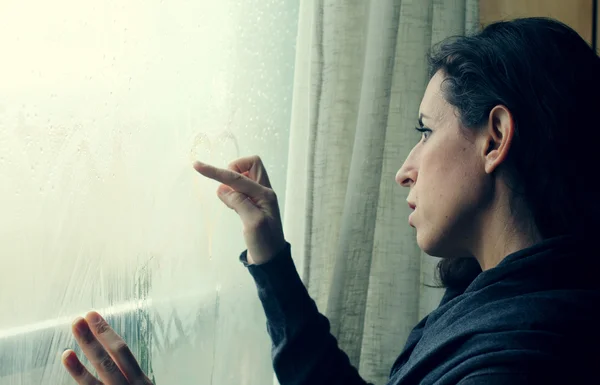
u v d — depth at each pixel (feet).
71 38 2.41
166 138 2.77
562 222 2.23
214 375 3.14
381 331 3.69
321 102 3.22
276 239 2.86
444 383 2.03
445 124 2.34
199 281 2.98
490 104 2.23
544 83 2.20
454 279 2.85
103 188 2.53
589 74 2.26
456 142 2.31
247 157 2.95
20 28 2.29
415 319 3.72
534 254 2.20
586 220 2.23
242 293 3.21
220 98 3.01
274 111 3.29
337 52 3.23
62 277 2.45
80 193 2.47
